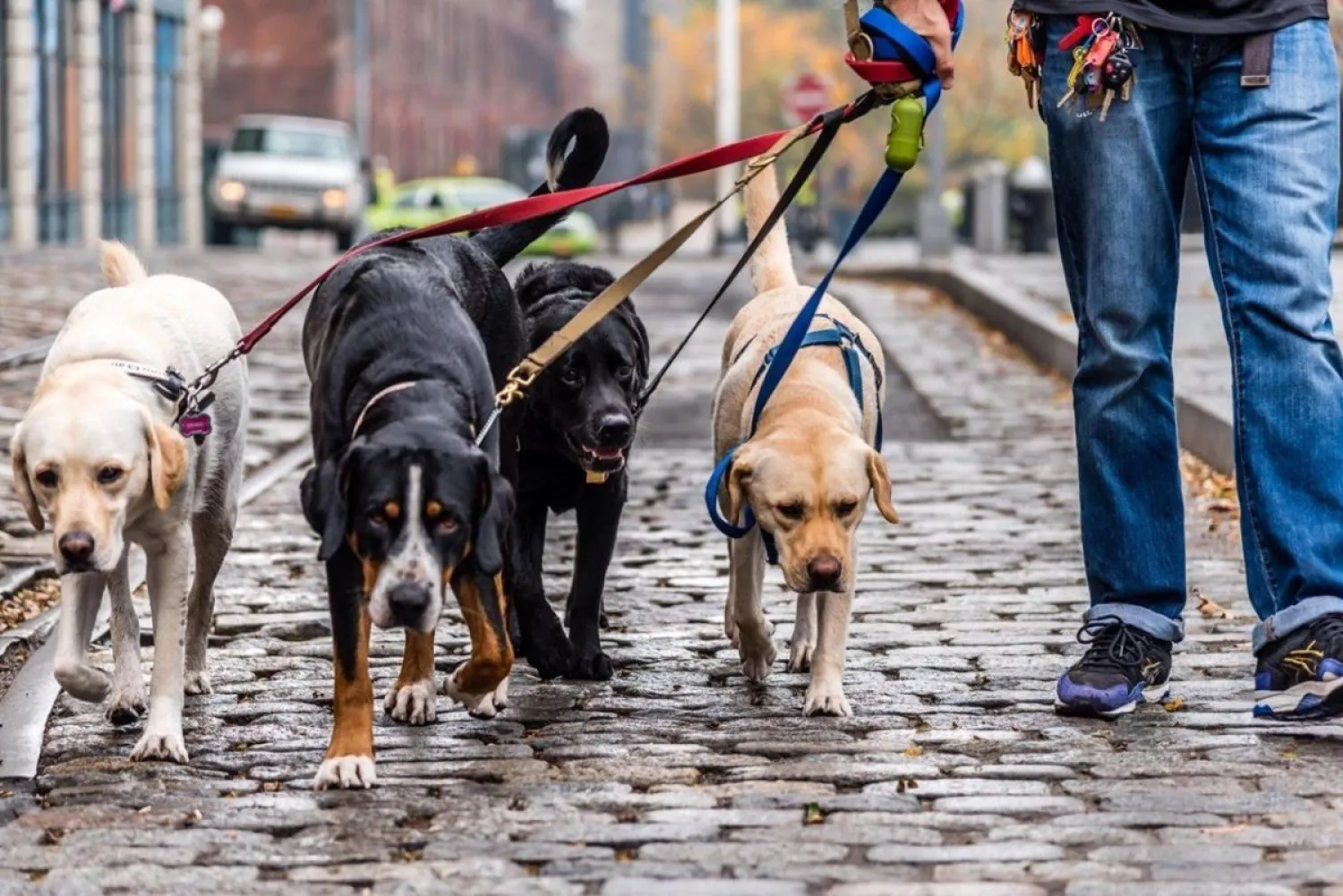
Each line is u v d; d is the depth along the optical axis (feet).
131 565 30.96
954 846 17.49
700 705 23.06
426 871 16.92
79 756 20.85
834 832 17.92
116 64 144.36
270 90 221.87
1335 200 21.47
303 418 48.67
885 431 47.34
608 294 22.09
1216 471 39.96
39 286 76.23
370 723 20.02
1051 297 75.36
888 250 184.75
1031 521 35.32
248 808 18.86
